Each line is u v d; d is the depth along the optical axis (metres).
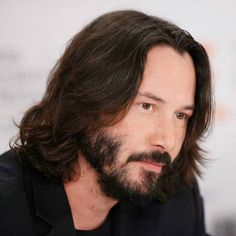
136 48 3.10
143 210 3.69
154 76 3.07
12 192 3.18
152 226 3.65
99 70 3.19
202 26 5.00
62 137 3.35
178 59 3.17
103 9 5.01
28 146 3.43
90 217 3.45
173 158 3.25
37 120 3.57
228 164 5.06
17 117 5.07
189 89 3.20
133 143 3.11
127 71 3.08
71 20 5.03
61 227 3.17
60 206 3.23
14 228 3.05
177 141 3.26
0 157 3.57
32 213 3.20
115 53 3.17
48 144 3.39
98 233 3.49
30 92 5.07
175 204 3.93
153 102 3.07
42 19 5.04
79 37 3.46
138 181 3.14
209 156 5.03
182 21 5.01
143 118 3.10
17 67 5.08
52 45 5.05
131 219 3.61
